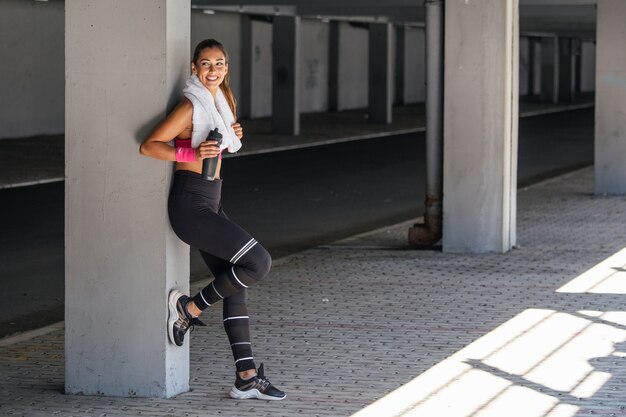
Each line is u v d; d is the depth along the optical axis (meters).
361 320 9.32
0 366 7.81
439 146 13.24
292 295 10.38
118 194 6.86
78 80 6.85
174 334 6.89
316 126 37.38
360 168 24.27
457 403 6.86
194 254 13.24
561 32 48.22
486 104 12.70
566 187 19.94
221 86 6.88
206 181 6.67
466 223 12.91
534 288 10.72
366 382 7.37
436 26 13.04
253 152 27.59
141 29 6.75
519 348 8.30
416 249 13.37
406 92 53.56
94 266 6.94
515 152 13.30
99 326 6.98
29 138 29.77
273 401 6.91
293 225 15.95
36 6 30.36
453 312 9.63
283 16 33.12
